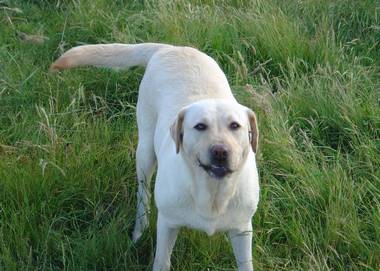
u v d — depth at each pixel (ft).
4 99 18.03
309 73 19.13
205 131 11.39
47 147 15.57
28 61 19.61
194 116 11.52
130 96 18.65
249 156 12.30
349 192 14.67
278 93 17.74
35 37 20.45
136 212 14.92
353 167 15.56
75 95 18.08
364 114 16.97
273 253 13.75
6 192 14.67
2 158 15.71
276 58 19.60
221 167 11.12
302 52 19.67
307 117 17.31
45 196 14.71
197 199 11.93
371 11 21.89
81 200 14.92
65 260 13.39
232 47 19.85
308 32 21.18
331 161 15.94
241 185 11.98
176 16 20.84
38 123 16.67
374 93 17.87
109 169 15.43
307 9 22.02
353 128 16.47
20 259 13.32
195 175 11.73
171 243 13.03
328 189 14.71
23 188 14.58
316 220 14.44
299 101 17.51
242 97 17.34
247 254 12.76
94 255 13.44
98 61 15.78
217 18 20.89
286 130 16.26
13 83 18.60
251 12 21.29
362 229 14.19
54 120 16.58
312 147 15.97
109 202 15.02
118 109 18.37
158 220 12.91
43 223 14.07
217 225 12.29
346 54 20.02
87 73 19.04
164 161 12.68
